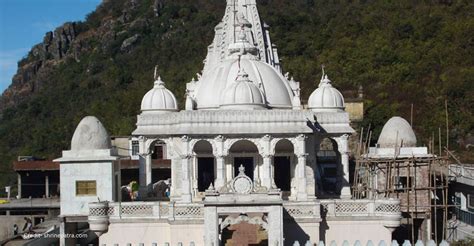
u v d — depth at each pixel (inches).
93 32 6186.0
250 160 2315.5
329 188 3051.2
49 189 3484.3
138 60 5349.4
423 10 4744.1
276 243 1886.1
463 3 4630.9
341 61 4411.9
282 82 2455.7
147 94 2482.8
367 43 4532.5
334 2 5511.8
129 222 2098.9
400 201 2126.0
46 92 5575.8
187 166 2190.0
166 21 5733.3
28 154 4552.2
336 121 2405.3
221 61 2596.0
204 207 1910.7
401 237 2404.0
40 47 6422.2
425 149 2421.3
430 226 2293.3
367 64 4306.1
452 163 3048.7
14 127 5231.3
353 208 2091.5
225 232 2052.2
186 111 2217.0
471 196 2384.4
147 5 6146.7
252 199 1898.4
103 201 2139.5
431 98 3873.0
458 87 3786.9
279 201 1893.5
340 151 2397.9
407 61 4234.7
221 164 2204.7
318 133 2352.4
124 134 4175.7
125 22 6043.3
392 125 2519.7
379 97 3976.4
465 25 4320.9
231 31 2652.6
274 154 2233.0
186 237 2054.6
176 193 2298.2
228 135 2197.3
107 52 5649.6
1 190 4311.0
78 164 2230.6
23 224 3068.4
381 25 4744.1
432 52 4222.4
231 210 1898.4
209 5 5994.1
